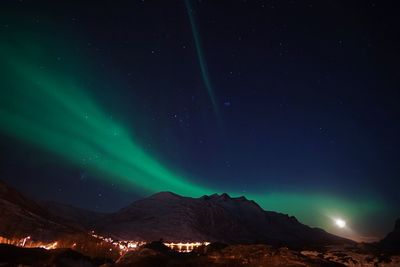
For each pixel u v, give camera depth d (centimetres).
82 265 992
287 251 1050
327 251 1264
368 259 1116
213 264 922
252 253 1046
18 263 909
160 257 966
